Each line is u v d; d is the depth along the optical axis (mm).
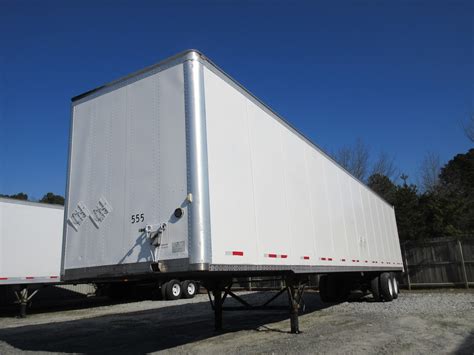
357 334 7672
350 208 11703
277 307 8227
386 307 11992
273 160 7441
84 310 16000
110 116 6371
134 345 7598
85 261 6109
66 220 6496
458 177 38969
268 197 7020
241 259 5848
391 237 16812
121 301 19562
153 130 5816
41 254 15430
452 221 21344
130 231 5715
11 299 15570
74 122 6836
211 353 6547
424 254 19578
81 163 6543
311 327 8703
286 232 7441
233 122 6320
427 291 18109
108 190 6105
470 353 6027
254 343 7168
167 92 5797
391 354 6039
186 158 5414
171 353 6715
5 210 14547
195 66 5645
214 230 5355
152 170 5691
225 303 15500
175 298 18875
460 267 18578
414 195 22516
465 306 11445
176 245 5238
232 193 5945
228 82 6383
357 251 11766
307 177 8867
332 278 14156
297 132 8703
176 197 5383
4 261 14234
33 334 9703
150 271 5363
